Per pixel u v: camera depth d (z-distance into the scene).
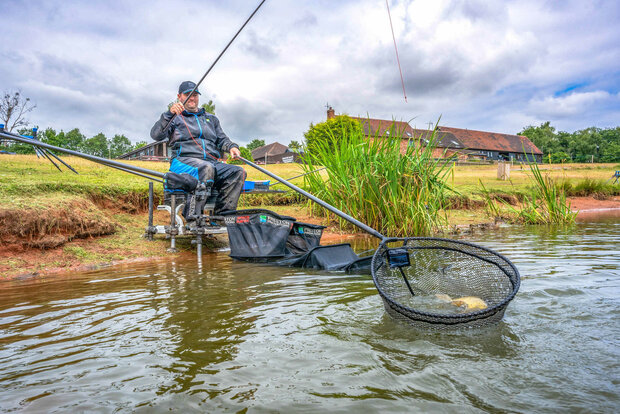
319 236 6.05
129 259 5.43
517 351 2.15
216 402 1.66
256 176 13.89
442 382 1.81
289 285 3.81
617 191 18.78
